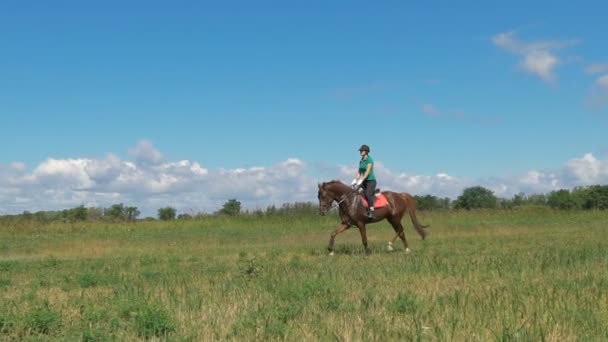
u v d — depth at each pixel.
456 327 7.91
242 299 10.55
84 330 8.41
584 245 21.78
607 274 12.56
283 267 16.16
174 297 10.89
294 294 10.87
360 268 15.30
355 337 7.63
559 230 33.97
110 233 39.50
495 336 7.39
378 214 21.75
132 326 8.63
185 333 8.16
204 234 37.09
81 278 15.15
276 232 37.69
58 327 8.98
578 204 64.12
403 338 7.52
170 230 41.34
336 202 21.56
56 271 18.61
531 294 10.15
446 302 9.80
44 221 45.69
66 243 31.69
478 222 43.88
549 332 7.52
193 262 20.67
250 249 26.08
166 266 19.12
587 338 7.32
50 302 11.46
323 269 15.45
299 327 8.20
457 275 13.28
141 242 32.19
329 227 40.91
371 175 21.83
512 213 51.34
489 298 9.84
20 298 12.12
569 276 12.55
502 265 14.66
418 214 50.91
